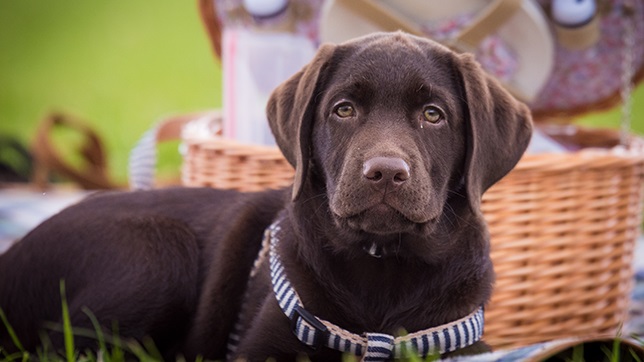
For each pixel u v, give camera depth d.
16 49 10.90
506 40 4.48
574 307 3.99
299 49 4.47
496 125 3.10
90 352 3.21
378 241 2.99
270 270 3.14
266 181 4.10
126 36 11.19
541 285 3.90
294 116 3.10
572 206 3.89
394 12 4.38
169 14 11.80
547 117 5.17
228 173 4.16
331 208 2.92
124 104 9.34
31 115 9.20
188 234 3.51
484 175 3.04
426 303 3.03
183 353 3.47
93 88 9.79
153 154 5.27
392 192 2.76
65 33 11.24
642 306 4.68
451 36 4.34
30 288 3.53
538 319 3.93
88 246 3.45
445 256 3.04
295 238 3.10
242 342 3.11
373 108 2.96
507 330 3.91
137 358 3.34
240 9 4.79
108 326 3.33
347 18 4.29
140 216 3.52
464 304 3.03
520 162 3.78
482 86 3.05
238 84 4.49
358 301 3.04
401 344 2.92
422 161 2.87
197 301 3.45
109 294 3.35
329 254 3.05
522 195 3.81
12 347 3.54
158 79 9.98
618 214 4.04
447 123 3.00
